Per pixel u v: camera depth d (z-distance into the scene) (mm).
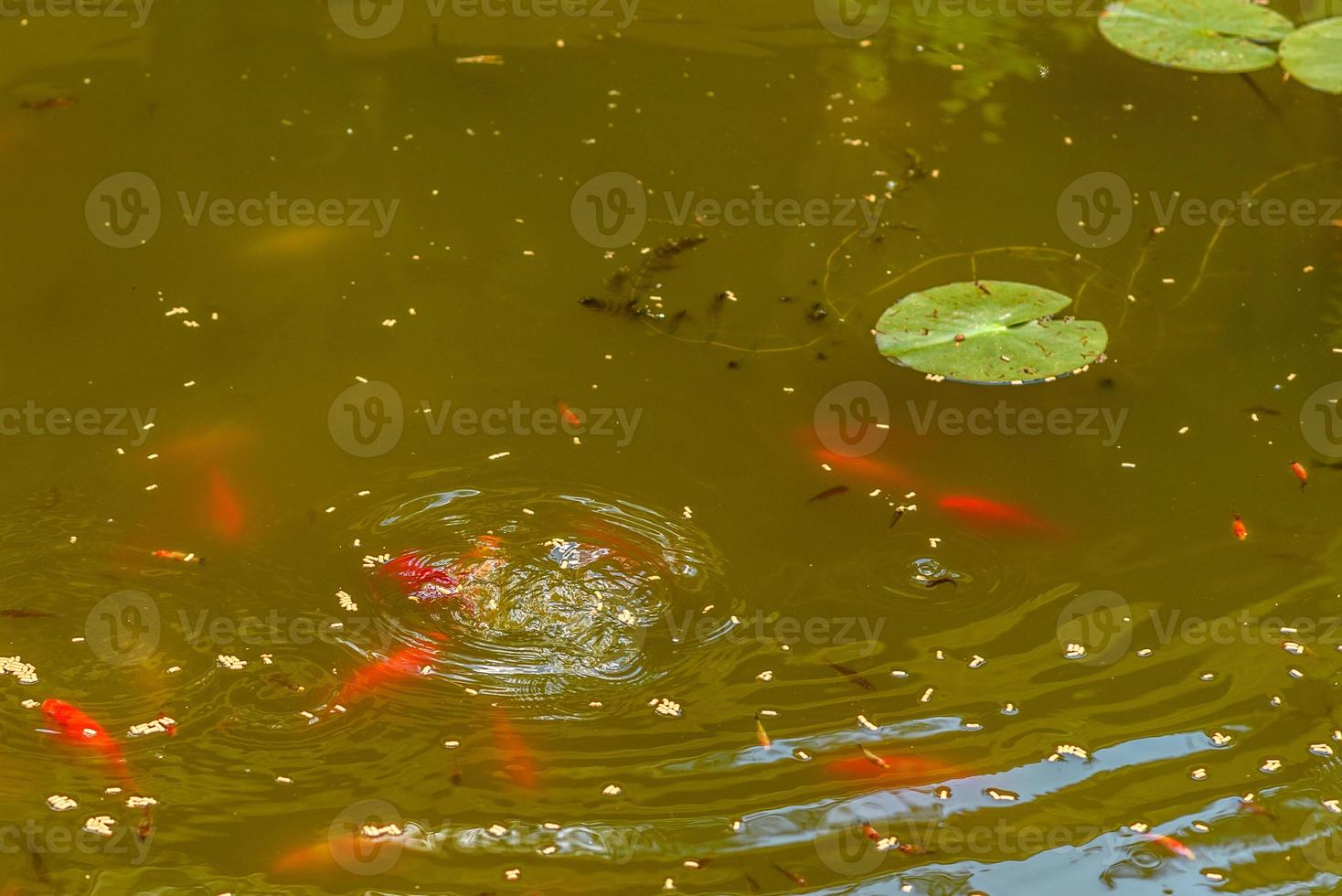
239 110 8141
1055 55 8930
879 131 8141
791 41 9023
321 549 5652
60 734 4938
